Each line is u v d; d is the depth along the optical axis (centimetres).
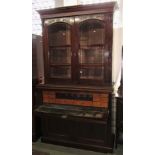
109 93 207
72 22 221
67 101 232
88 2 252
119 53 241
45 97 244
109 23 205
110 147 221
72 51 227
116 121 226
